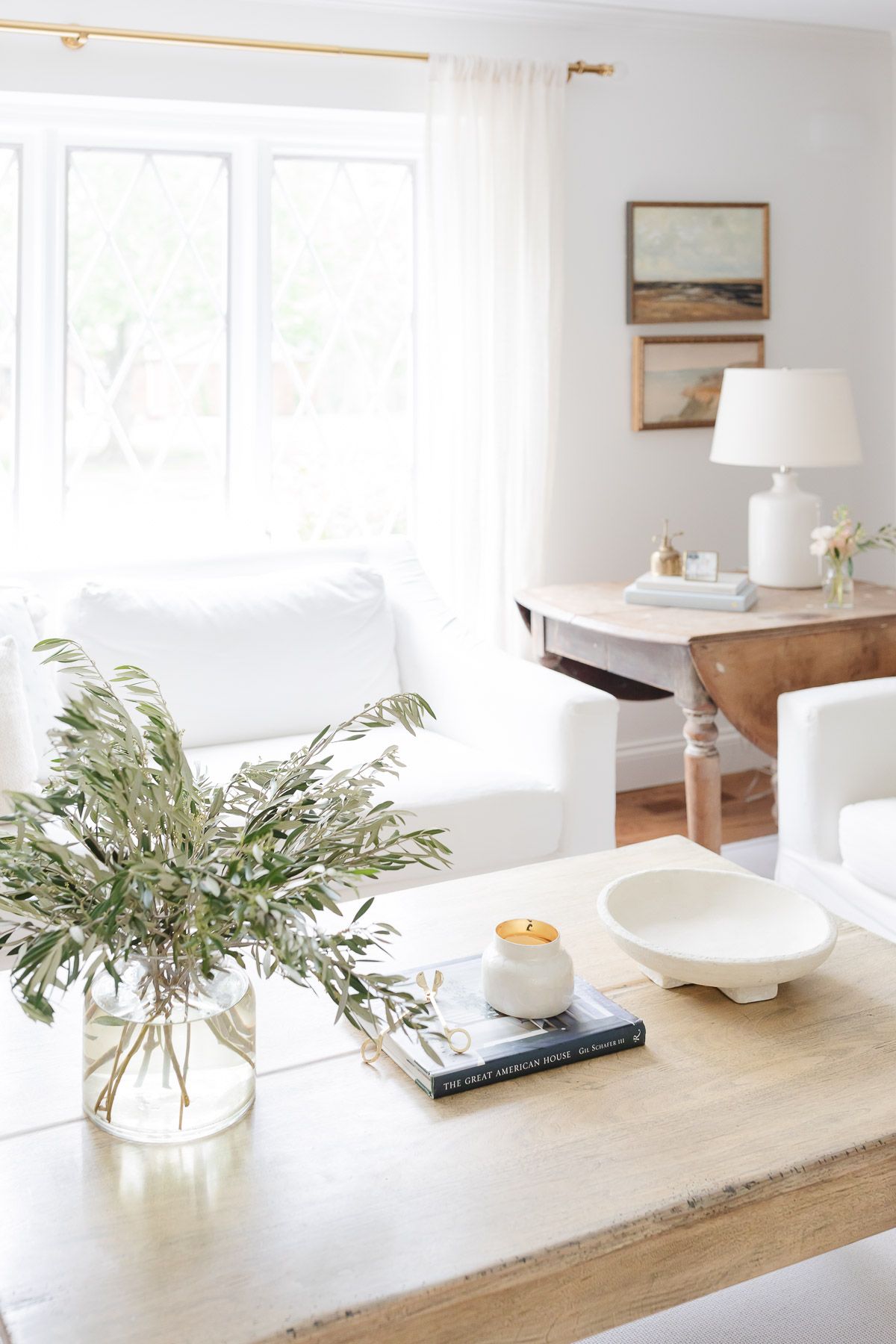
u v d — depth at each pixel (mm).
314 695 2879
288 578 2992
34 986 1064
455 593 3650
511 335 3592
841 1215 1271
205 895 1131
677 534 3254
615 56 3732
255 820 1276
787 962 1514
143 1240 1140
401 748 2750
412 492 3850
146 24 3170
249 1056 1325
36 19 3064
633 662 2967
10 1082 1408
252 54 3295
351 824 1284
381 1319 1061
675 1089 1388
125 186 3387
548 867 2027
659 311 3891
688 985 1632
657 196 3861
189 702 2748
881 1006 1570
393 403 3785
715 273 3949
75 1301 1063
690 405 3988
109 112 3299
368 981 1202
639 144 3809
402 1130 1315
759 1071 1423
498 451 3631
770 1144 1279
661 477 4008
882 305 4254
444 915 1843
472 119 3477
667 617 2977
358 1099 1375
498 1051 1419
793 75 4000
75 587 2777
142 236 3424
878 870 2375
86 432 3443
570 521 3902
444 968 1636
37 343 3346
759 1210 1226
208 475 3604
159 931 1211
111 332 3428
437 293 3506
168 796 1220
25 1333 1026
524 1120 1332
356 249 3662
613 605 3182
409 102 3482
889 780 2566
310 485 3717
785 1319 1663
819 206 4109
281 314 3600
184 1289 1078
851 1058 1447
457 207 3496
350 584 3025
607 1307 1163
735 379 3258
